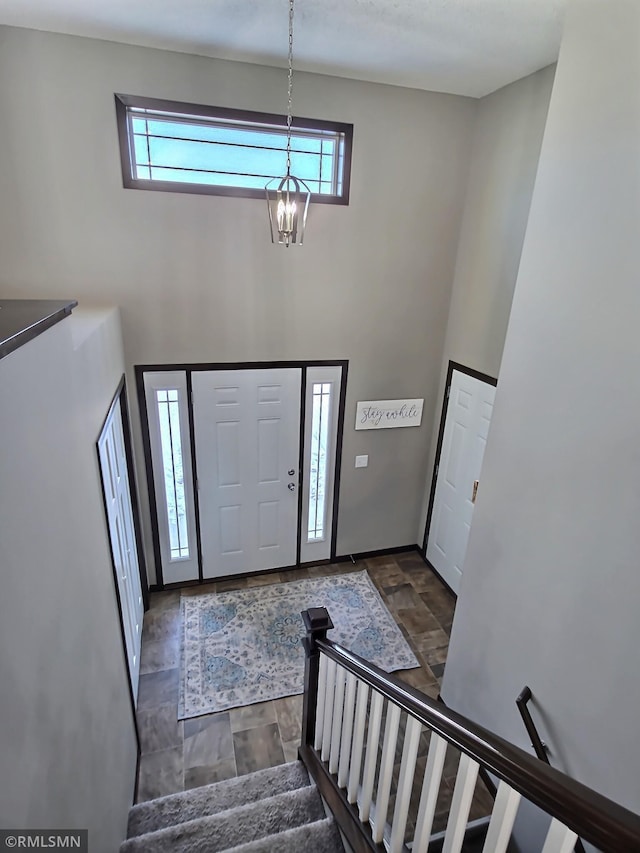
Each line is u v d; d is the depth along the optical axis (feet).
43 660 4.04
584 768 6.09
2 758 3.08
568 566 6.36
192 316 11.25
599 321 5.77
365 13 7.83
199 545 13.30
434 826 6.95
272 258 11.33
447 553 13.84
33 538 4.02
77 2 7.64
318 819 6.79
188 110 9.81
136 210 10.15
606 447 5.72
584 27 5.75
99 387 7.70
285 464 13.35
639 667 5.28
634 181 5.23
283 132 10.73
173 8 7.80
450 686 9.56
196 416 12.14
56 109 9.16
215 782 8.54
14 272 9.91
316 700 7.74
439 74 10.09
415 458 14.56
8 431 3.60
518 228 10.31
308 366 12.57
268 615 12.52
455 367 13.04
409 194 11.78
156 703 10.03
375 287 12.35
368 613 12.78
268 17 8.03
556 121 6.29
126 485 10.57
